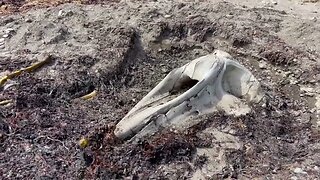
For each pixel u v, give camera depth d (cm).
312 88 193
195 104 169
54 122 168
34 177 145
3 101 174
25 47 206
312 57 208
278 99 184
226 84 178
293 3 260
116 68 196
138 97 185
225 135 164
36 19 223
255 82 179
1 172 146
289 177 148
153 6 236
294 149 161
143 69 202
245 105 174
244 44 216
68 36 214
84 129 165
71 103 179
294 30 224
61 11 229
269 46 213
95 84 189
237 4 250
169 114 165
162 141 158
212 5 238
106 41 211
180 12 232
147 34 219
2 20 223
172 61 208
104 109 177
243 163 154
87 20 224
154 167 152
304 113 179
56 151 156
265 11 241
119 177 149
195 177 149
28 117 168
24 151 154
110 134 161
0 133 160
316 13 246
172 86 176
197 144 159
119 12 231
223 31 221
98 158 153
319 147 162
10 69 193
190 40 219
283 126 170
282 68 205
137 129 161
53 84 185
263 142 163
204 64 175
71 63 197
